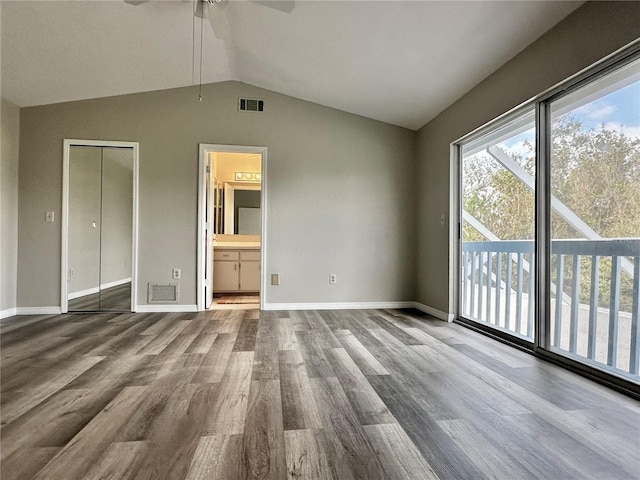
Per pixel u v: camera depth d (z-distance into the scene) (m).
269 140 4.15
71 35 2.89
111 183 3.96
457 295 3.58
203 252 4.04
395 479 1.16
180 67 3.64
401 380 2.00
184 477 1.16
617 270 2.10
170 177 3.99
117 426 1.47
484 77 2.99
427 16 2.44
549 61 2.31
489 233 3.34
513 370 2.17
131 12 2.76
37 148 3.81
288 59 3.41
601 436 1.42
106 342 2.75
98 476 1.16
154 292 3.96
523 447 1.34
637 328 2.00
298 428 1.47
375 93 3.70
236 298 5.09
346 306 4.25
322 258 4.22
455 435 1.43
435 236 3.87
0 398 1.74
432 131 3.96
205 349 2.58
